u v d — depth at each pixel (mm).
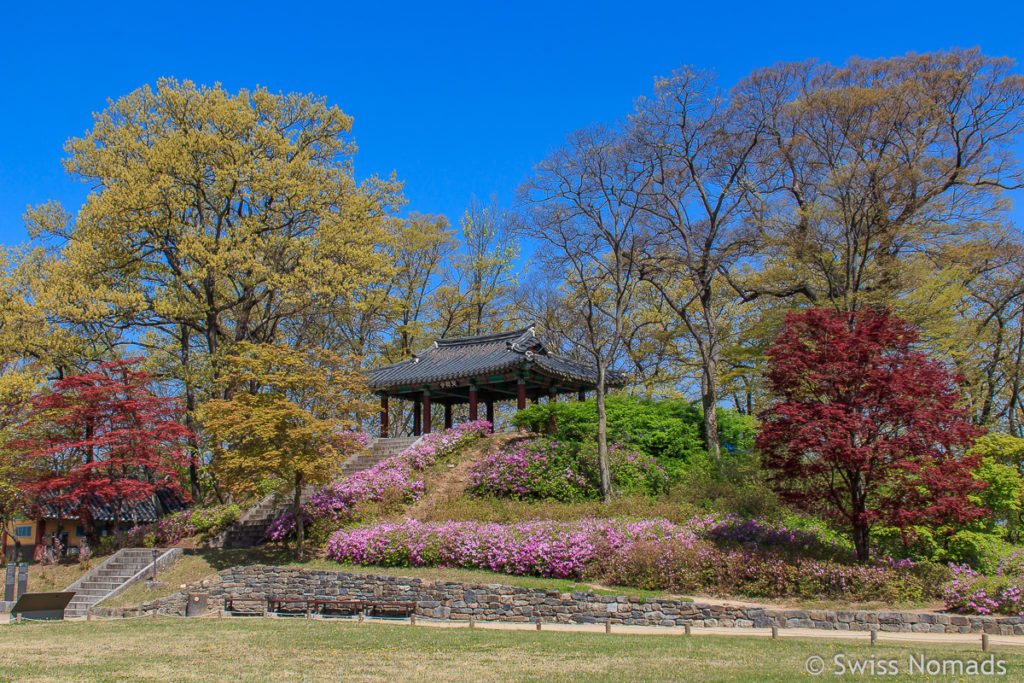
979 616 13328
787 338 16719
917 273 25500
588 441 24750
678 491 21797
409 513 23156
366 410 22953
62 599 18844
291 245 30688
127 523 31188
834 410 15117
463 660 11172
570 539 18266
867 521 15680
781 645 12117
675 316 38469
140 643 13398
